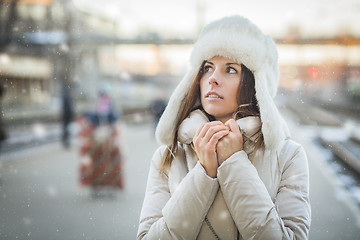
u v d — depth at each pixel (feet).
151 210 3.93
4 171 21.59
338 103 99.04
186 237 3.52
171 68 103.96
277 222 3.41
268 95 3.59
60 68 43.09
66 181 18.49
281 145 3.84
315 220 12.93
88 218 12.76
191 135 3.74
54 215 13.16
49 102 74.95
